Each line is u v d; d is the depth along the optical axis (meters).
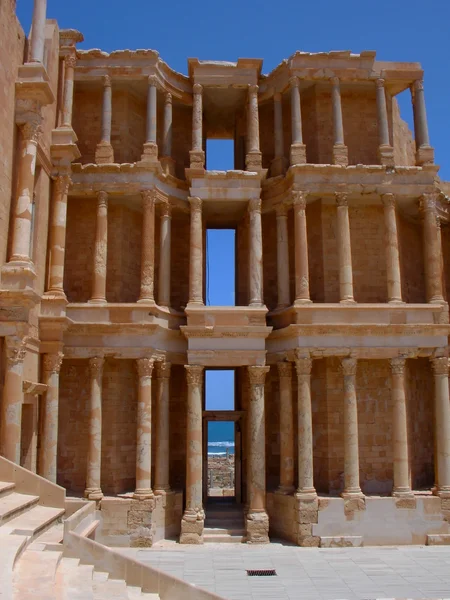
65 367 31.31
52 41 30.42
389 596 20.64
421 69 33.72
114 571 17.52
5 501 19.84
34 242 27.89
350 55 33.19
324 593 20.98
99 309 30.08
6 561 13.77
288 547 28.16
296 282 31.27
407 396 33.00
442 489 29.81
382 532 28.84
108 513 28.38
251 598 20.44
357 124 34.53
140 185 31.36
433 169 32.38
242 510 32.91
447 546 28.59
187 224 35.84
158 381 31.05
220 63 33.69
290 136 35.62
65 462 30.56
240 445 36.06
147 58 32.75
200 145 33.03
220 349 30.44
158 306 31.11
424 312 31.23
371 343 30.41
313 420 32.03
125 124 33.66
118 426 30.94
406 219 35.72
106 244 31.17
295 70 33.09
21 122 25.11
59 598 13.34
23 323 23.23
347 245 31.56
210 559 25.75
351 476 29.28
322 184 31.94
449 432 30.31
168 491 30.34
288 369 31.28
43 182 28.75
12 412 22.80
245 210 34.41
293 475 30.92
